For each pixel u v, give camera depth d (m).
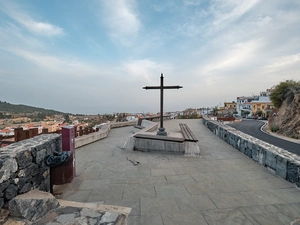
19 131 3.79
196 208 2.45
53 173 2.82
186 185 3.17
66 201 2.50
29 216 1.91
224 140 7.27
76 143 5.89
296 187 3.09
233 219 2.20
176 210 2.40
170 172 3.80
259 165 4.25
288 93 20.83
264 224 2.11
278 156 3.62
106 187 3.09
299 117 17.06
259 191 2.95
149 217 2.24
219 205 2.52
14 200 1.94
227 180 3.39
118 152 5.40
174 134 6.09
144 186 3.13
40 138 2.99
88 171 3.85
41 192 2.35
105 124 10.25
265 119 41.38
